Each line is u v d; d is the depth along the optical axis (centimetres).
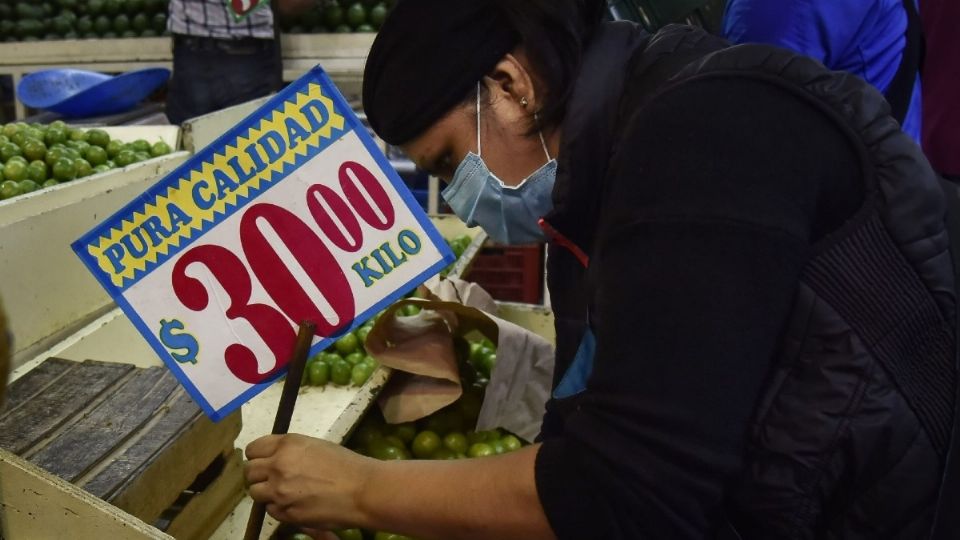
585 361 103
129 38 397
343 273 105
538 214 99
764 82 75
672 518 72
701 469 70
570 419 80
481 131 91
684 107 74
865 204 76
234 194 103
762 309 70
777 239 70
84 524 88
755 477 82
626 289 73
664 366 71
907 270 77
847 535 83
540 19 83
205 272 105
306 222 104
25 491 89
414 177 408
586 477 76
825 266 76
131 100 341
